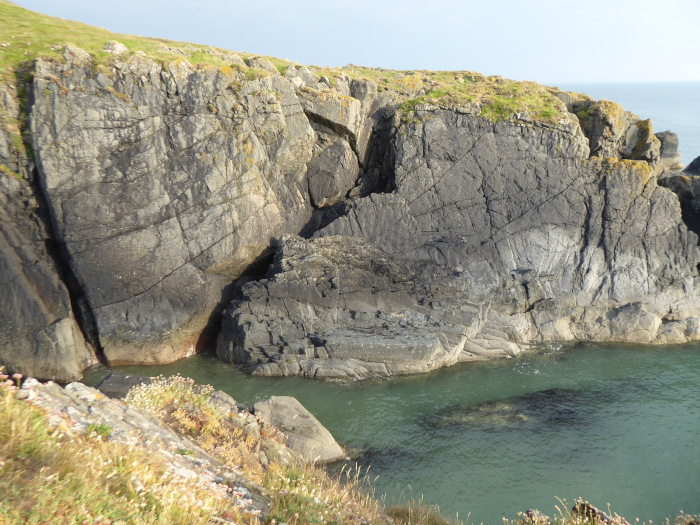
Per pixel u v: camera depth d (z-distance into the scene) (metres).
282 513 6.89
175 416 11.96
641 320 27.22
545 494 14.65
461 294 26.11
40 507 3.94
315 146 31.81
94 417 7.07
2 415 4.82
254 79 26.72
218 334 26.20
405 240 29.14
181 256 25.23
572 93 35.09
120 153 23.78
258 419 14.48
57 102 22.47
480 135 30.50
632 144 35.56
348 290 25.14
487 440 17.72
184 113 24.92
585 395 21.23
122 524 4.31
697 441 17.58
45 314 22.72
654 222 28.91
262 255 28.48
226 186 25.94
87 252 23.42
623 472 15.82
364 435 18.00
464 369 24.09
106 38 27.50
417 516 11.11
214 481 7.22
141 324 24.55
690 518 12.71
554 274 28.75
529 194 29.89
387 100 33.88
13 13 28.03
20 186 22.64
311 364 23.16
